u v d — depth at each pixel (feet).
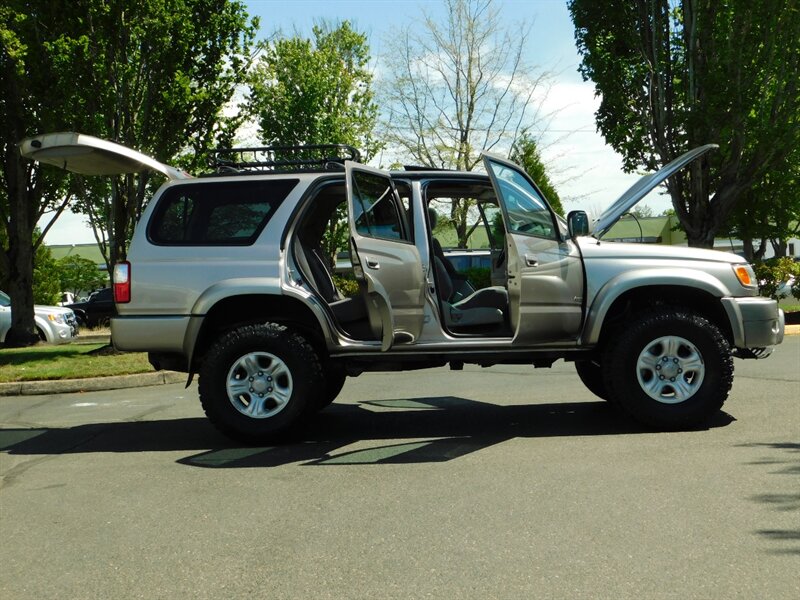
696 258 22.74
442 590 11.45
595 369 27.17
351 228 20.20
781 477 16.71
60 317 69.26
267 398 22.04
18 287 64.64
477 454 20.06
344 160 23.34
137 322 22.30
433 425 24.30
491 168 21.38
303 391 21.90
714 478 16.81
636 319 22.11
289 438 22.88
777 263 55.77
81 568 12.99
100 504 16.80
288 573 12.39
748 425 22.17
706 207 61.67
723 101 56.08
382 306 20.93
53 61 49.37
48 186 67.10
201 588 11.94
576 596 11.05
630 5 60.80
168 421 27.25
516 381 33.50
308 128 92.63
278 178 22.91
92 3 49.08
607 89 62.03
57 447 23.31
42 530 15.14
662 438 21.03
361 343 22.40
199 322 22.13
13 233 64.90
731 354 21.94
